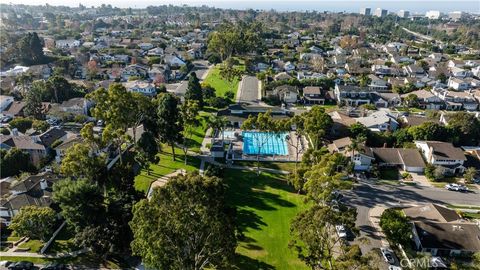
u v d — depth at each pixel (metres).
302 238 39.41
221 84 142.38
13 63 159.38
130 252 50.06
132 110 73.25
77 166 55.12
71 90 114.31
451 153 76.81
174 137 76.31
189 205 35.72
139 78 140.12
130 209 47.91
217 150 82.00
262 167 77.88
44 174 65.56
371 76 140.75
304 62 174.62
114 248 46.81
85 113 102.69
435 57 190.38
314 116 79.94
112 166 74.38
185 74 156.25
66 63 149.88
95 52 185.00
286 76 140.25
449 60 177.88
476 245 51.22
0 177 67.06
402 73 158.25
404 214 57.44
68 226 53.81
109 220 47.06
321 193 51.50
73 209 47.31
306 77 145.00
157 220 34.47
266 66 168.12
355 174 74.06
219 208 37.06
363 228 56.97
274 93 123.31
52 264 47.62
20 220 49.59
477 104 118.12
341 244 42.47
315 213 39.81
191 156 82.00
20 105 104.00
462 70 153.75
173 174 73.25
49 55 173.00
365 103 119.88
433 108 119.12
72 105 102.25
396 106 120.88
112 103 71.31
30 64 159.12
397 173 76.12
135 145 77.06
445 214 57.69
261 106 114.06
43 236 50.81
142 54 189.00
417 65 162.88
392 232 51.72
